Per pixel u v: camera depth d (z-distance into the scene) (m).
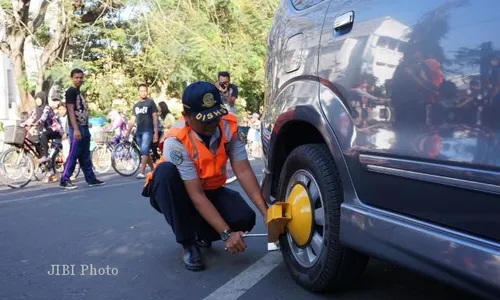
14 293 3.28
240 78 19.09
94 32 17.17
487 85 1.98
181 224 3.64
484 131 1.99
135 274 3.60
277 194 3.49
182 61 17.64
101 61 18.77
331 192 2.86
